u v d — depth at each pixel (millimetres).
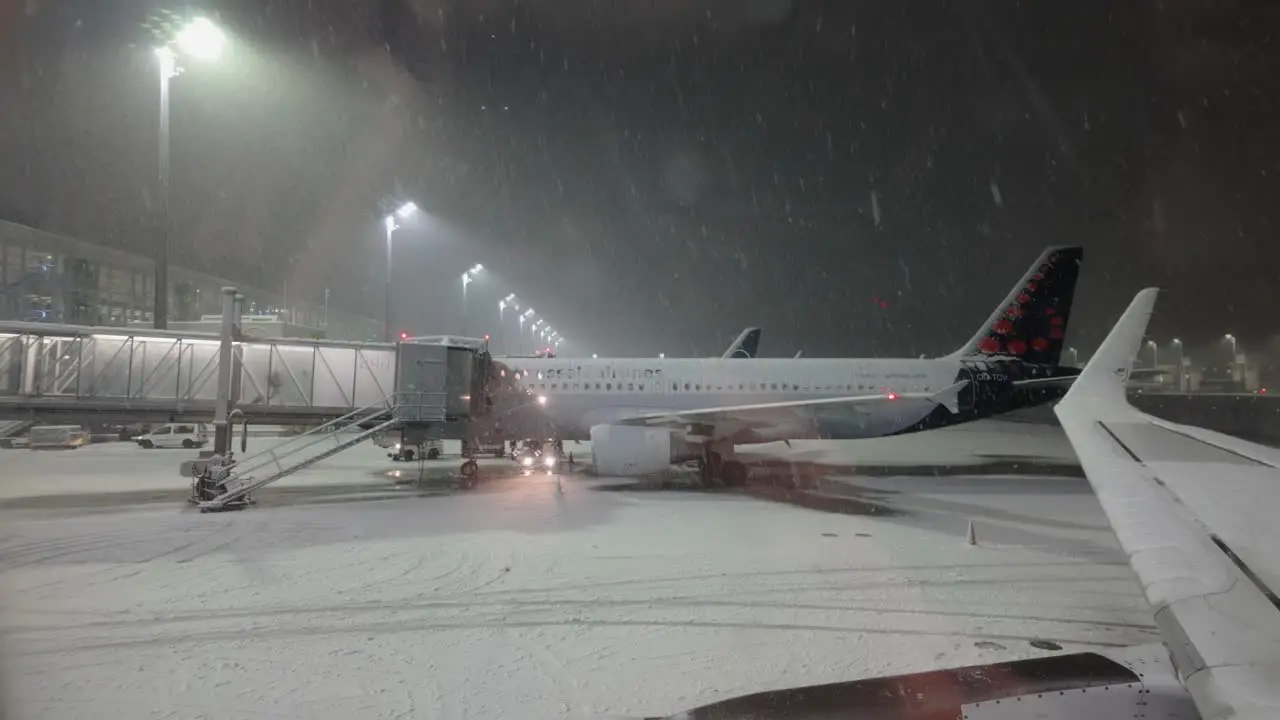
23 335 17188
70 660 7023
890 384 22703
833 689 5691
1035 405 23594
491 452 28750
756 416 19375
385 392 19828
